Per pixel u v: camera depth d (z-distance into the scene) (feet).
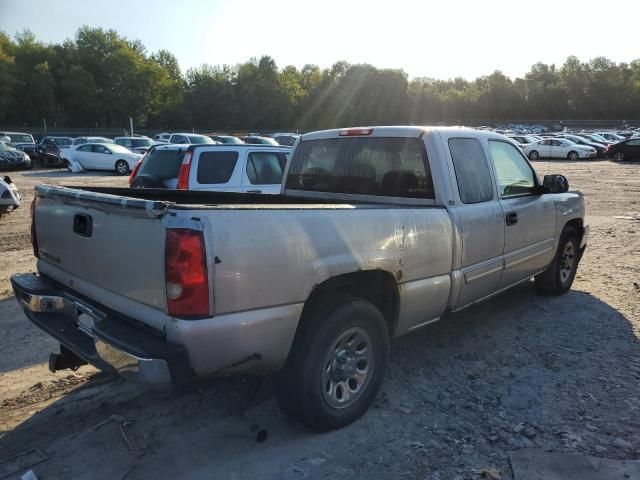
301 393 10.53
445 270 13.33
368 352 11.65
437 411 12.16
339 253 10.57
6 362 14.51
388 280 11.97
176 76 361.92
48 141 105.40
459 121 382.42
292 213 9.99
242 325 9.18
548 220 18.33
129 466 10.06
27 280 12.42
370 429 11.41
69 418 11.73
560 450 10.58
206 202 16.69
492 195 15.40
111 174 85.66
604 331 17.01
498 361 14.85
